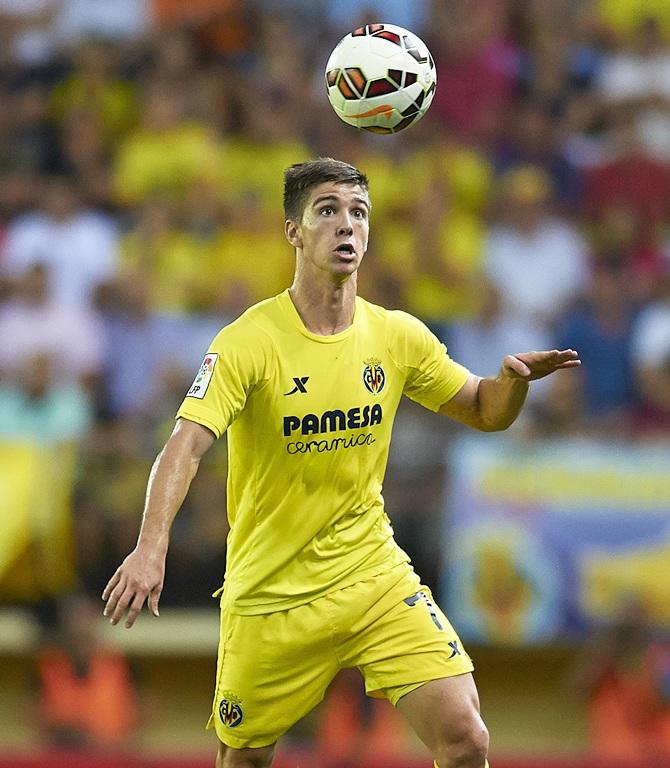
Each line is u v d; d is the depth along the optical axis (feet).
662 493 121.08
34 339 130.31
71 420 124.67
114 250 139.44
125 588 58.03
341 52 70.74
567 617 119.75
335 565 66.23
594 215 150.00
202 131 147.33
